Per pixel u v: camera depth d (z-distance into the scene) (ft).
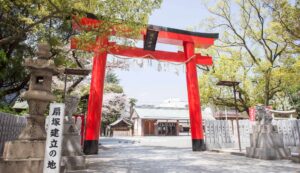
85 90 65.21
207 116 176.04
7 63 39.70
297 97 90.53
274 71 63.31
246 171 28.07
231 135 59.00
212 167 30.63
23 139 19.06
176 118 176.35
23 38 40.34
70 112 30.09
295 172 27.63
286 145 54.90
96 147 43.80
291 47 64.13
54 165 16.16
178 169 28.89
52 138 16.53
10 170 17.83
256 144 41.09
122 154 44.83
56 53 43.24
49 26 43.04
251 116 57.67
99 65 45.24
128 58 48.39
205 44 54.70
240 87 68.18
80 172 26.53
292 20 43.60
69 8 26.63
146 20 29.48
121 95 112.57
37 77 21.03
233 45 71.10
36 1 27.89
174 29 52.47
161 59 52.24
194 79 52.95
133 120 190.08
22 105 55.62
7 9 29.78
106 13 27.94
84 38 30.66
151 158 39.17
